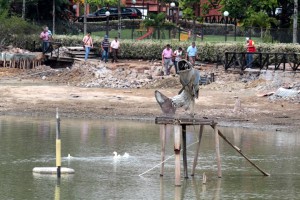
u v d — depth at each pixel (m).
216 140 22.31
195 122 21.02
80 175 22.69
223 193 20.72
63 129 31.41
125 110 36.56
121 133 30.66
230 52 46.00
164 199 20.02
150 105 37.88
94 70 47.88
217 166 23.64
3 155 25.52
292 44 49.44
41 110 36.59
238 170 23.78
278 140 29.38
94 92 41.84
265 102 37.41
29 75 49.62
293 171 23.67
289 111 35.50
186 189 21.14
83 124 32.94
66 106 37.53
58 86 44.75
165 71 46.78
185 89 21.09
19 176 22.38
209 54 50.44
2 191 20.53
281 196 20.45
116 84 44.88
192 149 27.36
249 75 43.62
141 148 27.23
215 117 34.19
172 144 28.12
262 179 22.53
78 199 19.81
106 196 20.22
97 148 27.16
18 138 28.94
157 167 24.05
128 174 22.94
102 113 35.88
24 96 40.12
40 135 29.73
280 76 41.69
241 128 32.16
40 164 24.12
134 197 20.17
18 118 34.47
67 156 25.56
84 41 51.72
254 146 28.02
